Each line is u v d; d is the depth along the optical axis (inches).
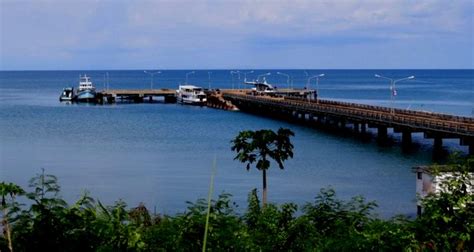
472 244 783.1
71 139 4298.7
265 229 957.2
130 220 823.7
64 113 6274.6
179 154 3622.0
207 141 4192.9
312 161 3319.4
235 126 5123.0
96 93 7790.4
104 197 2513.5
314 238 877.2
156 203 2423.7
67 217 778.2
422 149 3789.4
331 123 5221.5
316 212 996.6
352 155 3538.4
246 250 805.2
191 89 7706.7
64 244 761.0
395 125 3988.7
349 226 887.7
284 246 905.5
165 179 2876.5
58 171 3088.1
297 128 4965.6
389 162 3292.3
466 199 789.9
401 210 2228.1
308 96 7682.1
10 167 3208.7
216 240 794.8
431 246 771.4
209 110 6702.8
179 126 5113.2
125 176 2952.8
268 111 6235.2
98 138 4360.2
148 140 4252.0
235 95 6914.4
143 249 769.6
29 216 778.2
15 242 762.2
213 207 860.0
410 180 2790.4
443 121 3767.2
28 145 4005.9
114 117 5871.1
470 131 3218.5
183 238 791.7
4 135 4512.8
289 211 1021.2
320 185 2714.1
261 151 2032.5
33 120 5580.7
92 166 3230.8
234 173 2999.5
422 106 7322.8
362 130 4480.8
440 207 790.5
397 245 763.4
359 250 773.3
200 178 2893.7
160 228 814.5
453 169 850.8
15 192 757.3
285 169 3078.2
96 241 764.0
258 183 2768.2
